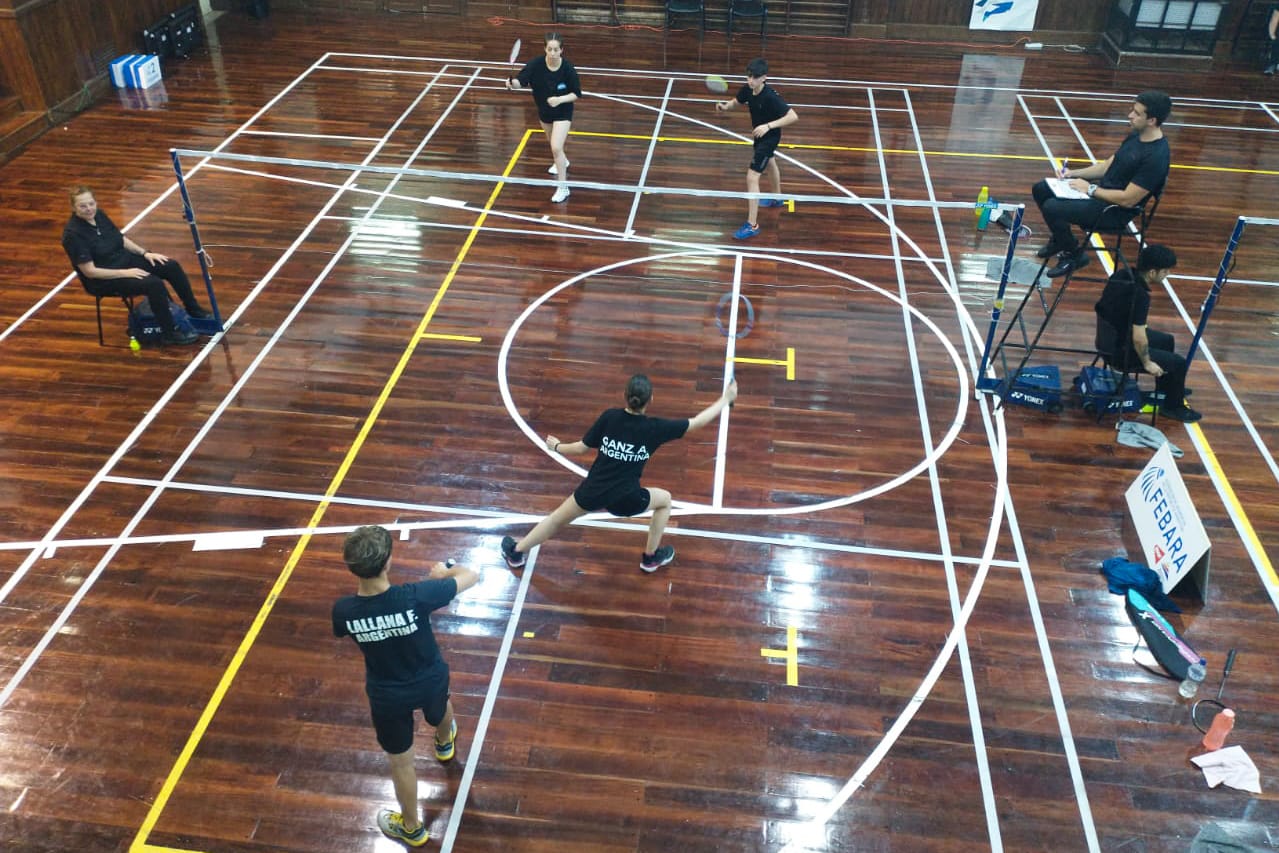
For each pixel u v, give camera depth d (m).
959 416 8.88
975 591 7.14
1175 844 5.55
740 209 12.35
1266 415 8.95
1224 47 17.83
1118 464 8.36
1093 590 7.17
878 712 6.28
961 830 5.61
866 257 11.38
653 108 15.21
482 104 15.13
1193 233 12.00
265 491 7.87
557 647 6.66
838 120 14.98
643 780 5.85
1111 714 6.29
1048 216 9.44
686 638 6.75
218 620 6.77
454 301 10.33
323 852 5.44
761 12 18.00
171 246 11.14
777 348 9.74
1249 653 6.70
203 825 5.54
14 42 13.16
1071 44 18.17
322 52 17.09
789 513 7.79
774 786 5.83
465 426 8.62
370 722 6.13
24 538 7.36
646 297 10.48
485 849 5.47
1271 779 5.90
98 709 6.16
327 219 11.81
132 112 14.50
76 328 9.75
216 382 9.07
